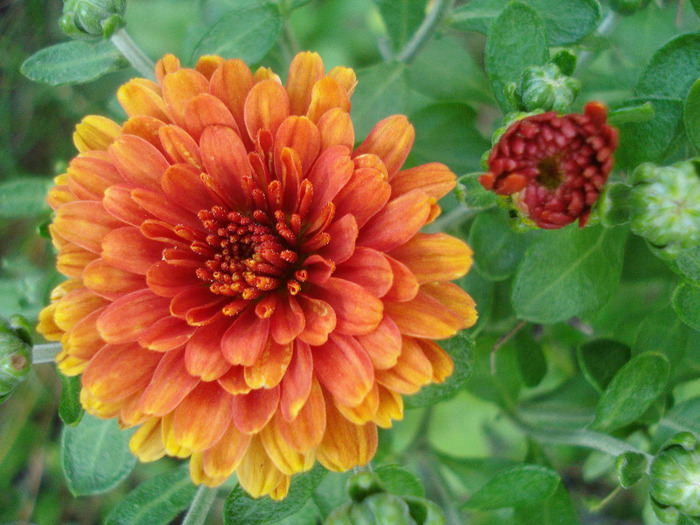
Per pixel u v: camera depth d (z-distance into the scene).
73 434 0.13
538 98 0.10
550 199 0.09
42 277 0.18
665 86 0.11
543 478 0.11
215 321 0.10
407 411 0.17
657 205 0.09
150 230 0.09
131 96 0.10
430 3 0.16
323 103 0.10
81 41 0.13
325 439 0.09
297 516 0.14
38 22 0.22
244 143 0.10
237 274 0.10
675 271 0.10
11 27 0.22
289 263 0.10
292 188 0.10
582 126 0.09
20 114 0.22
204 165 0.10
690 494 0.10
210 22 0.17
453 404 0.18
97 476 0.13
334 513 0.10
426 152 0.16
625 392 0.11
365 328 0.09
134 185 0.10
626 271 0.14
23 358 0.11
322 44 0.20
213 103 0.10
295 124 0.09
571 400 0.16
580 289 0.12
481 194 0.11
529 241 0.13
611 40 0.15
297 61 0.10
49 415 0.21
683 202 0.09
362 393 0.09
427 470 0.18
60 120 0.23
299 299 0.10
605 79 0.16
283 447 0.09
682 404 0.13
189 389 0.09
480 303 0.14
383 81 0.14
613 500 0.20
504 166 0.09
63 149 0.23
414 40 0.15
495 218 0.13
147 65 0.13
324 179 0.09
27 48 0.22
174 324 0.09
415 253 0.09
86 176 0.10
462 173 0.16
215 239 0.10
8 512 0.20
